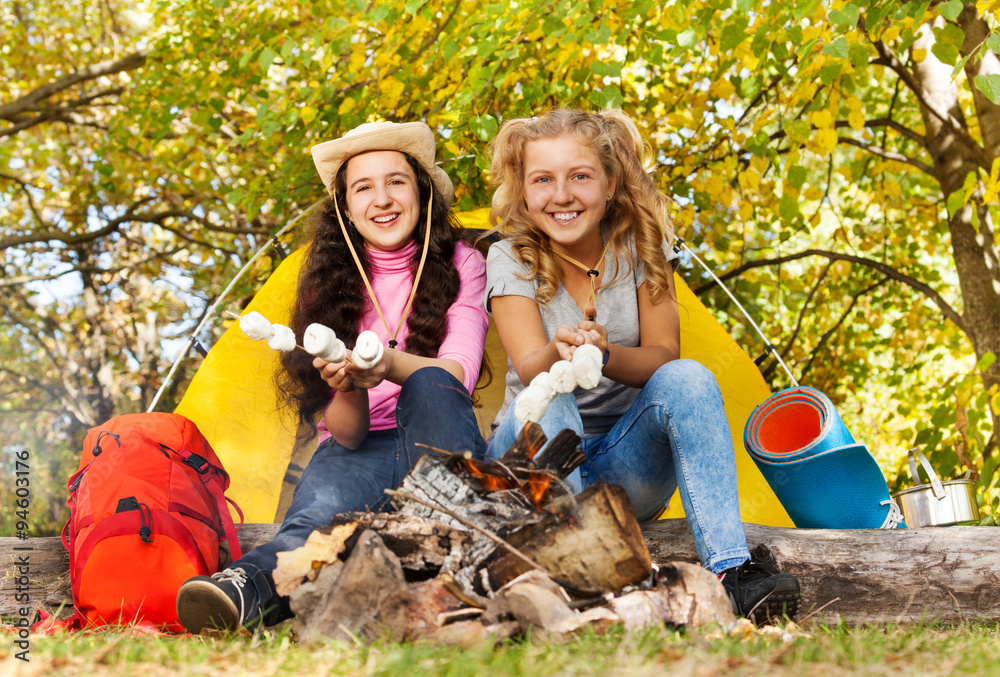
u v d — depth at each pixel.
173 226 9.48
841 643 1.47
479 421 3.31
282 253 3.47
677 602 1.73
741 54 4.30
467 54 4.29
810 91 3.72
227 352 3.29
